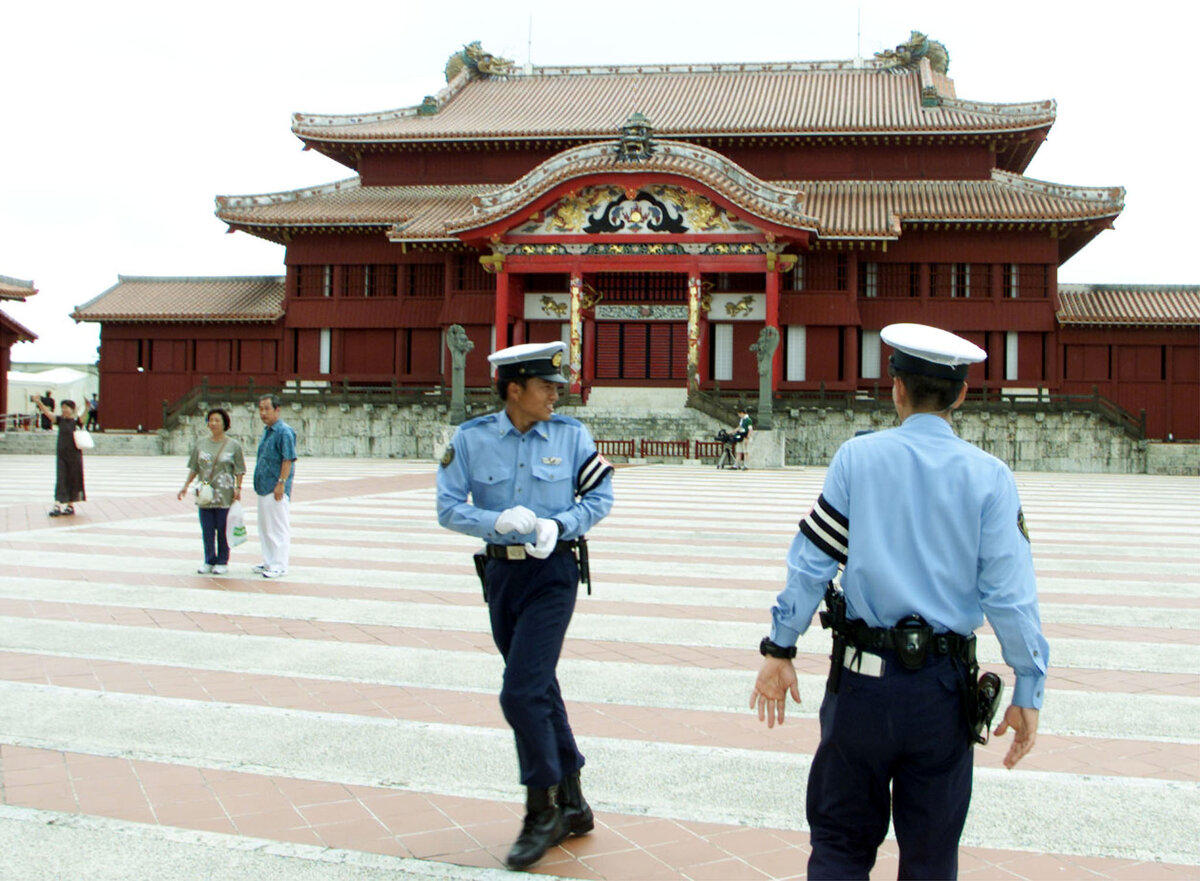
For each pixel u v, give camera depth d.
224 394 53.34
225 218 55.91
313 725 7.93
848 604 4.52
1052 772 7.14
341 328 58.38
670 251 52.09
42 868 5.48
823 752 4.53
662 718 8.24
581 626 11.48
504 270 53.12
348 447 52.38
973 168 56.84
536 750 5.76
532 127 59.19
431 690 8.89
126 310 58.78
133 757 7.20
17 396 75.00
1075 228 53.22
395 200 59.00
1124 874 5.62
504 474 6.29
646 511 23.78
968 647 4.39
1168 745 7.71
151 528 19.62
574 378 52.66
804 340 54.94
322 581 14.11
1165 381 53.47
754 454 43.62
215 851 5.74
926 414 4.62
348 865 5.61
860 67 66.00
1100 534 20.72
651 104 62.69
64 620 11.44
